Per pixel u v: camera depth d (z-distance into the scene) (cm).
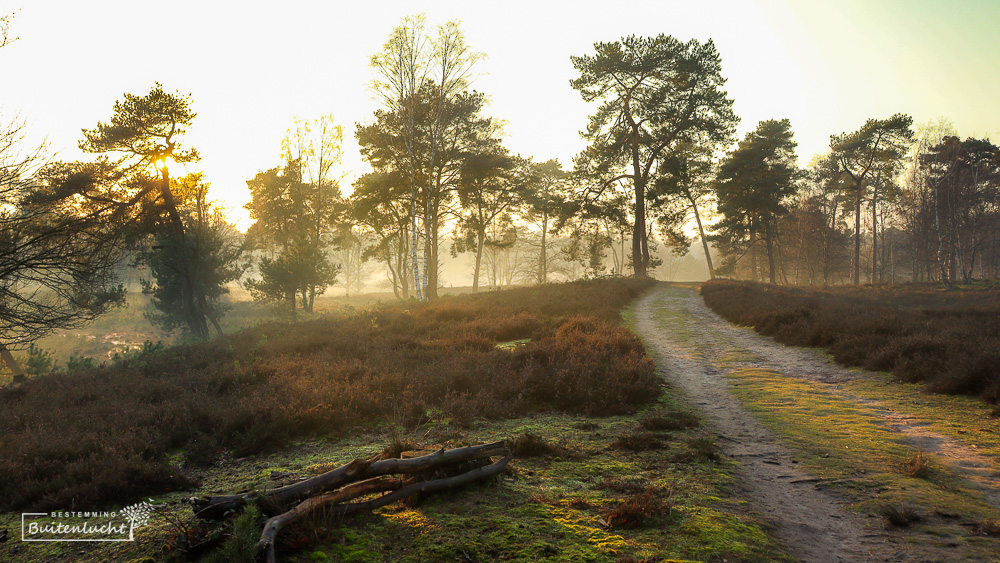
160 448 664
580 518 445
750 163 4891
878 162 5091
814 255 6262
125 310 4122
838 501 504
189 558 366
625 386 930
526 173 4319
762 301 2200
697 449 648
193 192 2981
